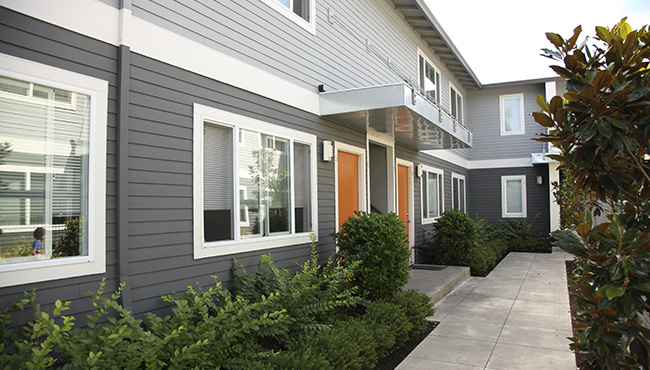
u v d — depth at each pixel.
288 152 5.63
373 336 4.36
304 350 3.62
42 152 3.12
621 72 2.49
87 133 3.37
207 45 4.43
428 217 11.50
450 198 13.69
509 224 15.60
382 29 8.84
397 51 9.58
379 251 5.48
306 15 6.26
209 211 4.42
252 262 4.86
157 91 3.88
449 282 7.89
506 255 13.40
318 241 6.15
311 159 6.13
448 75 13.86
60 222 3.20
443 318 6.13
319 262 6.15
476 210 16.20
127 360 2.73
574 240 2.36
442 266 9.61
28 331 2.81
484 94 16.31
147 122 3.78
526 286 8.43
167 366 3.05
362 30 7.94
